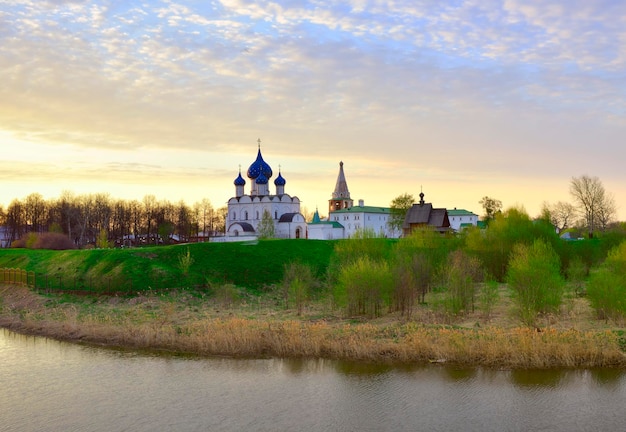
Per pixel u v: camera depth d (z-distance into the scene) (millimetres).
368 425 35438
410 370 44281
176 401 39625
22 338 57312
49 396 40750
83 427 35656
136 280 77000
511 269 56438
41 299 74000
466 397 39094
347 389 41000
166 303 69688
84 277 81250
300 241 103875
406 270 61344
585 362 43781
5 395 41000
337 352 48188
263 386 42156
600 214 152875
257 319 59625
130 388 42188
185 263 81000
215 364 47344
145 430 35156
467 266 68625
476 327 52344
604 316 54406
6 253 103188
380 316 59438
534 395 39062
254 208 185125
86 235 195125
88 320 60781
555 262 65312
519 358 44219
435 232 87688
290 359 47906
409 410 37406
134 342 53438
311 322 57500
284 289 69688
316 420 36281
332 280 69875
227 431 34906
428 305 64875
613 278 55312
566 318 55250
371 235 73750
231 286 75375
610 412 36469
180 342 51906
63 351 51969
